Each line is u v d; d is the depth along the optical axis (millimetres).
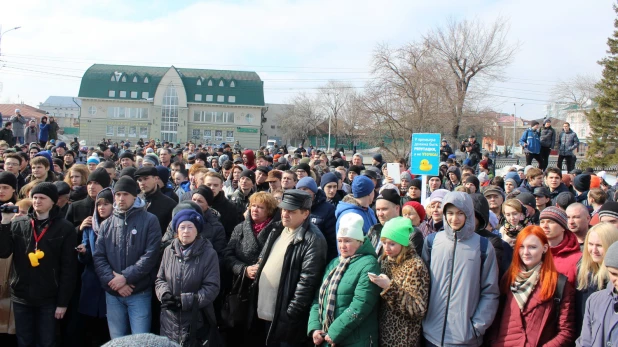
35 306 5371
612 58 26531
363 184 5863
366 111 30797
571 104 56875
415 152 9297
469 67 37344
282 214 5027
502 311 4270
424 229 6117
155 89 75500
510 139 76062
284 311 4789
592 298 3662
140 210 5566
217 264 5172
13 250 5383
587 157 25922
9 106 76125
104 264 5383
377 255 4738
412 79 30812
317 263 4816
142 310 5438
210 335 5090
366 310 4242
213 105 77000
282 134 88188
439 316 4207
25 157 9688
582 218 5035
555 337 3969
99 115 74688
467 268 4195
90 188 6449
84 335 5961
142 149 19094
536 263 4164
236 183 8969
